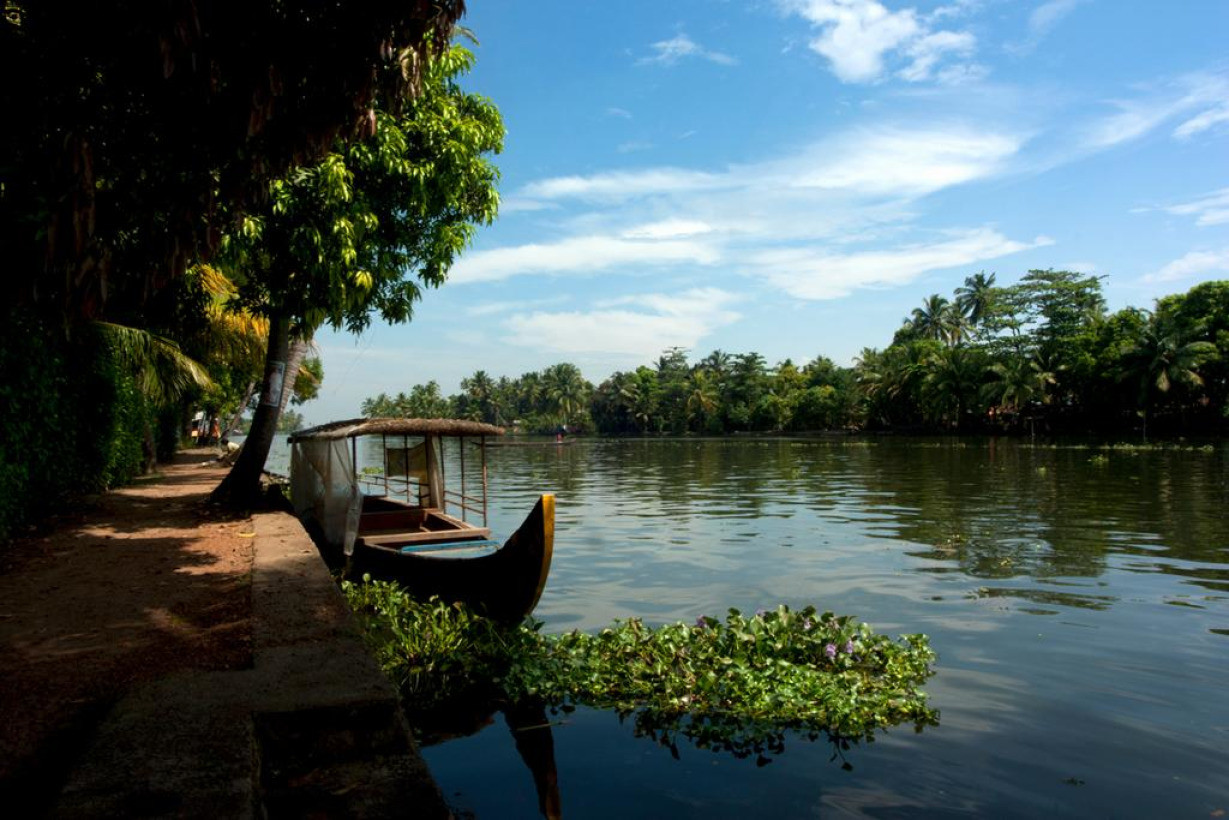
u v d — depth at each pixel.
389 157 9.99
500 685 6.14
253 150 5.43
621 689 6.01
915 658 6.41
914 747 4.92
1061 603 8.51
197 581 6.98
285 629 5.18
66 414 11.32
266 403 12.87
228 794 2.88
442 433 10.88
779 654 6.48
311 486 11.16
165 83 4.84
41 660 4.76
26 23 4.38
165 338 16.75
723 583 9.94
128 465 16.16
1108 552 11.44
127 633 5.34
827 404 88.50
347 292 10.53
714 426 104.75
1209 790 4.29
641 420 116.56
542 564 6.90
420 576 8.43
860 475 27.02
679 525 15.47
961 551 11.72
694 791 4.38
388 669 6.27
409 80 5.52
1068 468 27.47
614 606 8.85
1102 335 58.44
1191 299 53.31
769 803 4.21
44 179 4.03
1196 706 5.55
